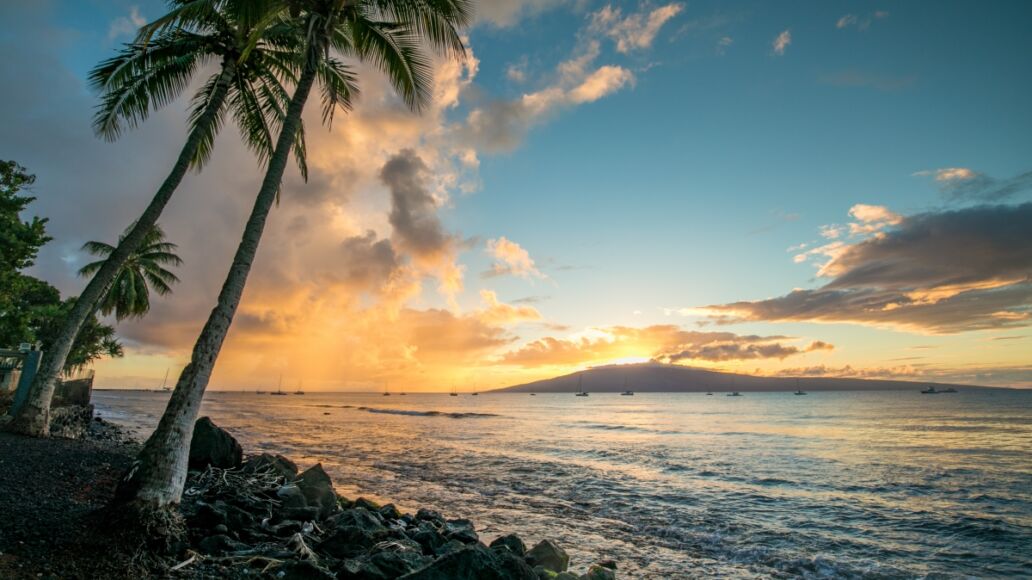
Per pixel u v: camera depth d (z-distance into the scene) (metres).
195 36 14.85
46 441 13.42
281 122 15.53
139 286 34.78
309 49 9.64
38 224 24.94
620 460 28.11
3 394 17.48
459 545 9.33
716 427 56.81
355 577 6.71
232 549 7.16
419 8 10.64
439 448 33.16
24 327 25.44
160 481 6.46
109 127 15.25
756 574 10.77
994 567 11.48
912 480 22.12
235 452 14.26
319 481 12.89
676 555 11.85
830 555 12.06
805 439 41.56
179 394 7.01
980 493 19.47
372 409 112.50
